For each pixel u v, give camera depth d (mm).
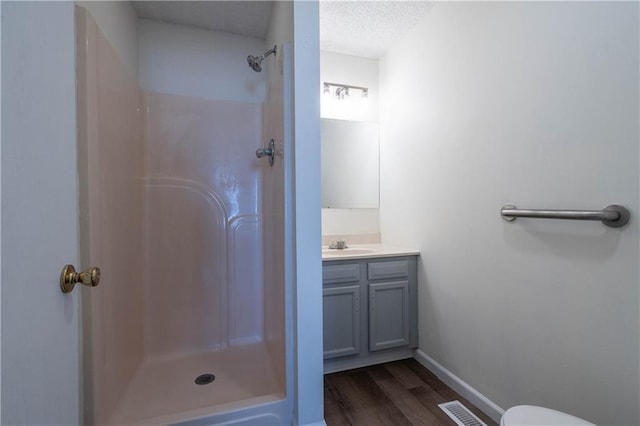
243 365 1686
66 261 646
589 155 1035
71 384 658
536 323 1238
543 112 1192
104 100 1225
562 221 1136
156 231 1831
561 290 1143
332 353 1817
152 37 1895
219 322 1926
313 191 1233
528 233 1268
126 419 1213
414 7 1864
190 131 1923
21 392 475
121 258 1422
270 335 1771
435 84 1833
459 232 1655
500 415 1384
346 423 1411
